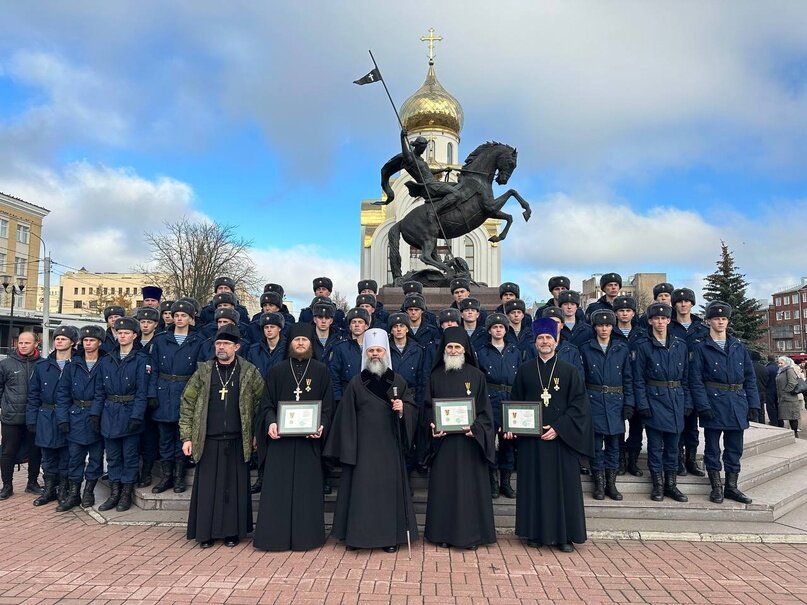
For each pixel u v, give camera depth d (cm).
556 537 587
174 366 755
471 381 618
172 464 770
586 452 591
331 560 561
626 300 770
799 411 1424
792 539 631
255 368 642
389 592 489
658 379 704
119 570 538
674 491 706
